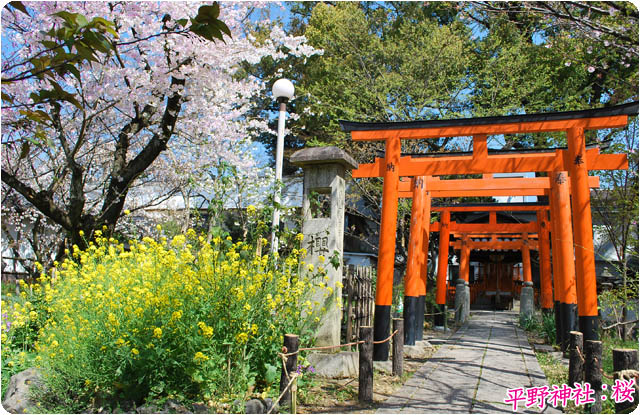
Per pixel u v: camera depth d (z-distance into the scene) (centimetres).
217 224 510
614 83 1259
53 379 430
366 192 1507
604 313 1275
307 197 691
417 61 1495
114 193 745
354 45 1586
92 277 502
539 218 1402
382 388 566
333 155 666
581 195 738
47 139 307
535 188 972
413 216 951
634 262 1284
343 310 730
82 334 424
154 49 685
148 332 413
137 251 575
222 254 469
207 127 864
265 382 466
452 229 1552
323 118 1755
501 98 1519
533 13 581
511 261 2375
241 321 432
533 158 768
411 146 1502
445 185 1008
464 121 770
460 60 1535
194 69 713
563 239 862
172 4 638
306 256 665
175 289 436
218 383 418
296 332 492
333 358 610
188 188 1152
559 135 1430
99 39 251
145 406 405
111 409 412
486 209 1372
